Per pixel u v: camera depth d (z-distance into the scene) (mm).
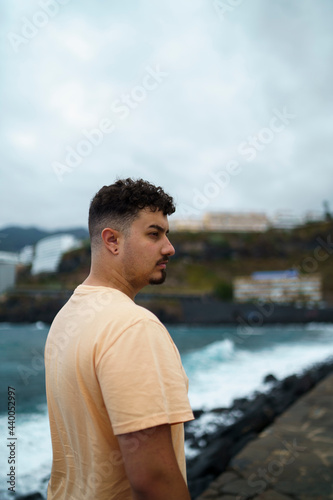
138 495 802
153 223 1102
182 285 127625
